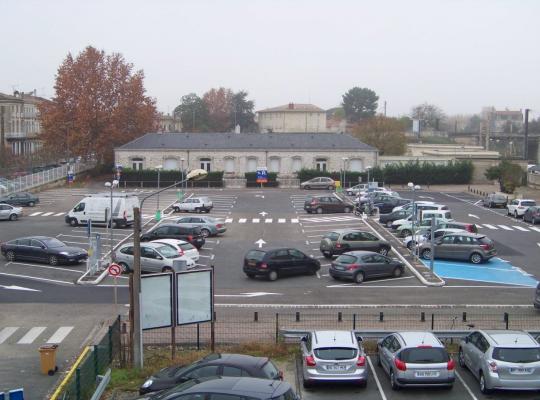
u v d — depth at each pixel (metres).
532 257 43.50
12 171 92.81
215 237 50.19
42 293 33.03
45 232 51.53
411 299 32.19
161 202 70.62
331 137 92.69
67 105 91.19
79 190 81.38
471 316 28.58
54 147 92.44
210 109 167.00
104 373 20.53
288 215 62.31
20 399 15.44
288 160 90.56
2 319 28.38
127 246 38.06
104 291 33.56
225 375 17.00
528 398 18.84
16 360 23.16
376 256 36.69
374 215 62.03
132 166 89.31
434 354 19.17
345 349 19.42
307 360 19.39
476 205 71.00
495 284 35.81
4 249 40.81
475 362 20.00
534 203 61.78
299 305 30.72
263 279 36.59
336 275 36.19
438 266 40.25
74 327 27.23
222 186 86.94
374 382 20.30
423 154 107.06
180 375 17.33
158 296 22.36
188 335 25.61
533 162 138.50
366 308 30.19
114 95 92.19
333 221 58.28
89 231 37.88
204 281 22.75
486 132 144.38
